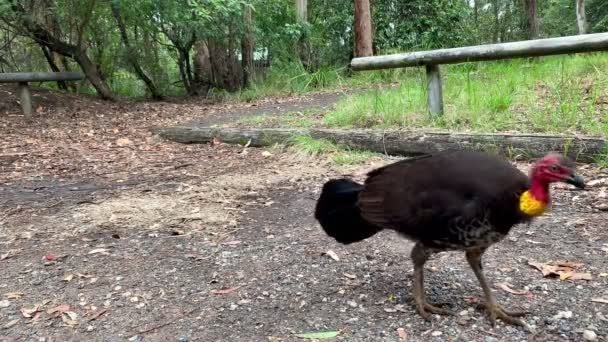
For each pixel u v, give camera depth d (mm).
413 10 6457
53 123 3879
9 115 4031
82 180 2578
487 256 1527
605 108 2588
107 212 2049
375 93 3297
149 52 5355
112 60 5277
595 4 8367
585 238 1595
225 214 1980
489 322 1213
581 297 1286
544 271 1404
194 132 3281
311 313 1292
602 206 1791
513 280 1388
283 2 5828
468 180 1079
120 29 5117
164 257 1644
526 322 1201
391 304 1309
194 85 5680
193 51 6145
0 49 5180
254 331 1232
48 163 2904
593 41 2318
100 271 1568
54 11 4516
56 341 1235
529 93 2980
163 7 4508
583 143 2152
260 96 5047
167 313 1330
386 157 2549
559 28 9352
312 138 2854
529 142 2252
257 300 1367
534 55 2473
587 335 1140
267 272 1514
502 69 3949
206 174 2566
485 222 1069
